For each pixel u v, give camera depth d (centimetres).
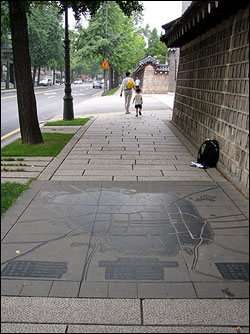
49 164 668
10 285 289
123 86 1546
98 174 603
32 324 247
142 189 525
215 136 670
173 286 289
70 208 450
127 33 3638
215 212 439
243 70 523
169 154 763
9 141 978
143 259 330
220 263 324
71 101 1325
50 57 4747
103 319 252
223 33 641
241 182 512
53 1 980
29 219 416
